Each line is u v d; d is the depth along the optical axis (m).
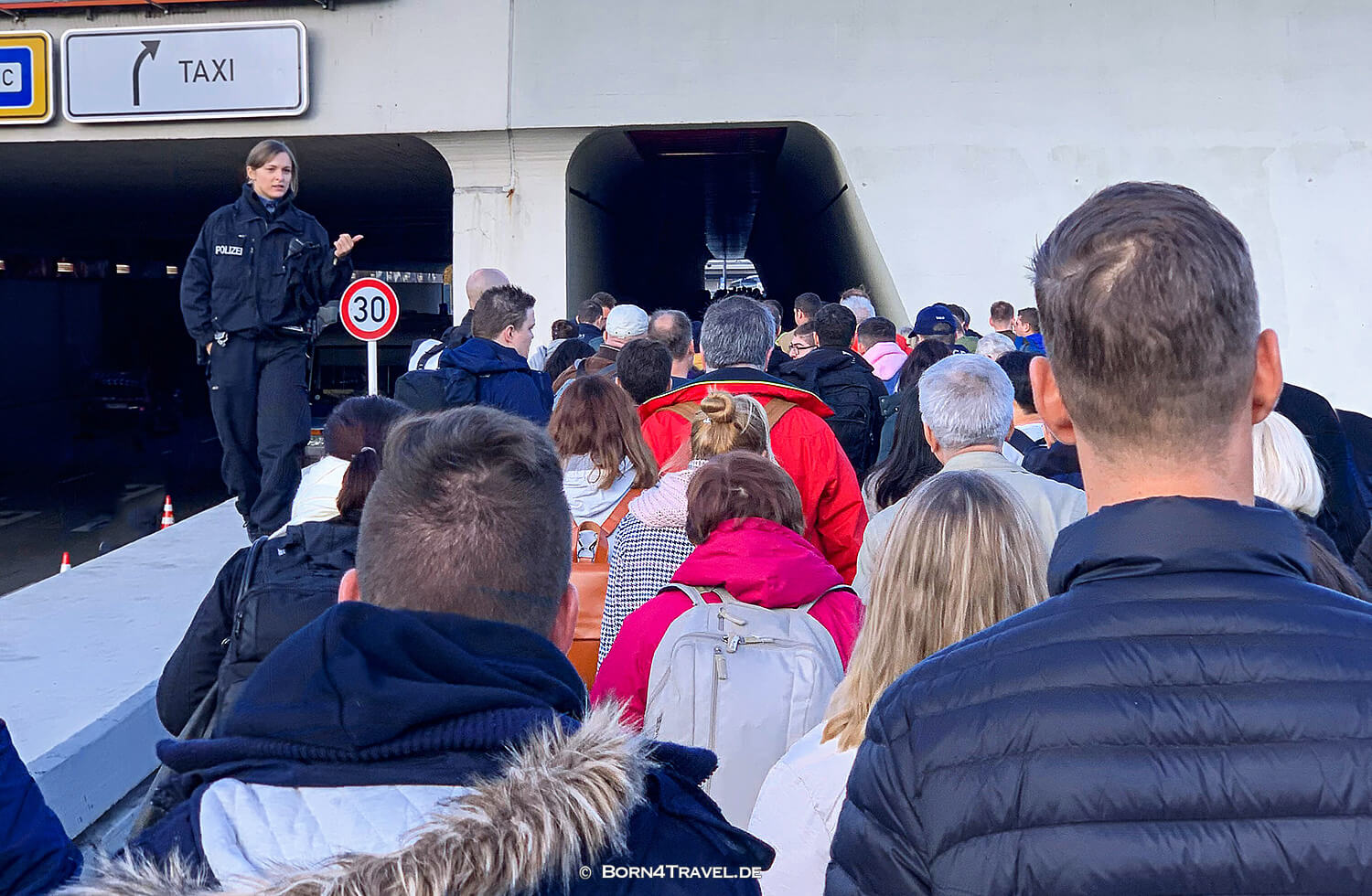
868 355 8.30
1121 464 1.26
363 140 14.59
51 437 29.95
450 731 1.15
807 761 2.05
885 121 13.36
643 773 1.17
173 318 38.91
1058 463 3.92
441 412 1.46
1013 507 2.14
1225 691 1.15
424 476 1.35
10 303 34.34
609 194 17.75
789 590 2.67
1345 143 12.76
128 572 7.18
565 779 1.10
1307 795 1.10
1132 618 1.19
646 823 1.19
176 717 3.02
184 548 7.94
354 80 13.95
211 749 1.16
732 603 2.69
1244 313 1.21
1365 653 1.15
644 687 2.71
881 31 13.29
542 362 9.90
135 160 16.80
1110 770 1.13
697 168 19.05
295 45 13.73
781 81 13.47
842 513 4.30
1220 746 1.13
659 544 3.36
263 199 6.55
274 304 6.52
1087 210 1.30
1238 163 12.91
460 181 14.35
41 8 13.73
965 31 13.18
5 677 5.06
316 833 1.08
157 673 5.16
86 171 18.20
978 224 13.31
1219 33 12.84
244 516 6.93
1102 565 1.24
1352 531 3.67
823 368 6.34
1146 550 1.21
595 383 3.98
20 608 6.30
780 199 20.83
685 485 3.39
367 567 1.36
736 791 2.58
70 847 1.80
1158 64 12.95
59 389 37.50
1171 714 1.14
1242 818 1.10
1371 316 12.80
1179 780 1.12
